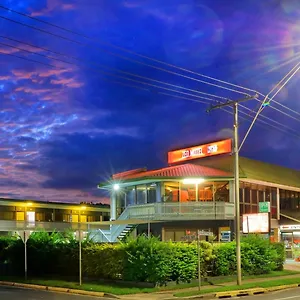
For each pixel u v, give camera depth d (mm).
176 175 39688
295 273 31594
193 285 24828
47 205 63062
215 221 39812
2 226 48125
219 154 44469
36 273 31359
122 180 42156
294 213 47531
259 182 42219
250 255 30031
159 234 38969
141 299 20578
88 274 27578
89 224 44188
